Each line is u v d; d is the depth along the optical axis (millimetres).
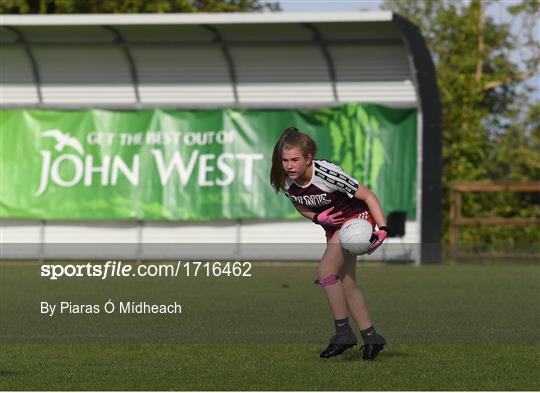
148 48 74250
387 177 72812
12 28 71250
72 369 26281
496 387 23516
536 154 101312
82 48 74375
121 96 75562
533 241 84062
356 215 26141
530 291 51188
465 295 48844
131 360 27859
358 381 24219
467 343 31641
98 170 75188
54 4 94125
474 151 87500
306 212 26500
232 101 74750
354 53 73000
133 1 93562
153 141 75000
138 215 74938
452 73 92438
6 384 23938
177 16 67938
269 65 74125
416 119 72750
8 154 75688
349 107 73188
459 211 79812
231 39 72875
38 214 75438
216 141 74500
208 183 74438
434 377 24844
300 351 29516
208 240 75188
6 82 76062
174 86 75188
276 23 68500
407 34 69062
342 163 73188
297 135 25438
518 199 87250
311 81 74000
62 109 75500
